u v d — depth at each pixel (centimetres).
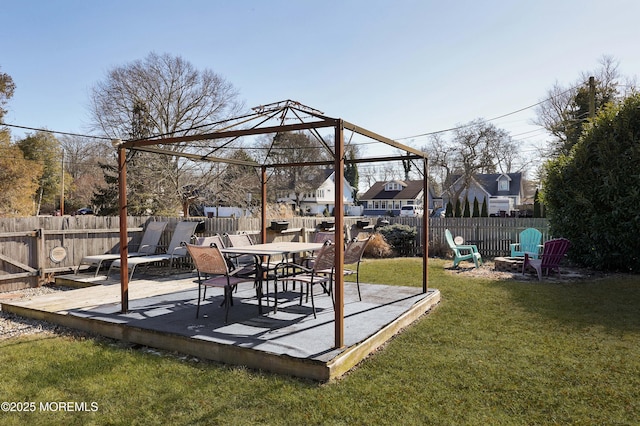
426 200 585
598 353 371
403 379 316
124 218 471
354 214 4144
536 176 2759
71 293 599
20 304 519
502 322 477
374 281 749
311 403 276
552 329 447
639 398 284
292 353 328
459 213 1930
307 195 3766
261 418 257
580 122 1988
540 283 734
